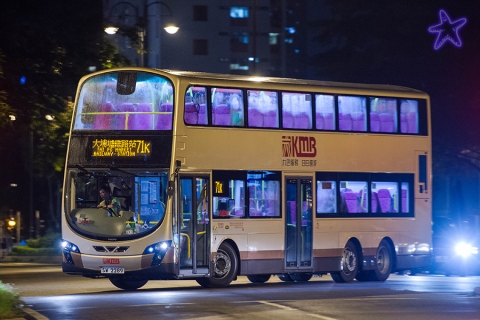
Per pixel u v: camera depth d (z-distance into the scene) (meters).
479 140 43.41
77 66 32.53
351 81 44.75
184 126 21.73
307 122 24.69
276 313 15.95
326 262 25.00
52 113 31.88
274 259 23.72
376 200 26.23
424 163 27.41
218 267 22.70
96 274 21.19
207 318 15.03
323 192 24.95
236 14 106.62
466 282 26.36
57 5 31.34
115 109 21.75
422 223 27.31
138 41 36.03
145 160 21.45
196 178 22.00
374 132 26.27
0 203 66.00
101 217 21.33
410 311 16.61
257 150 23.41
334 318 15.30
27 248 48.66
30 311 15.70
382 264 26.56
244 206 23.11
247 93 23.31
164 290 22.36
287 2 110.31
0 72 29.25
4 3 30.08
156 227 21.14
